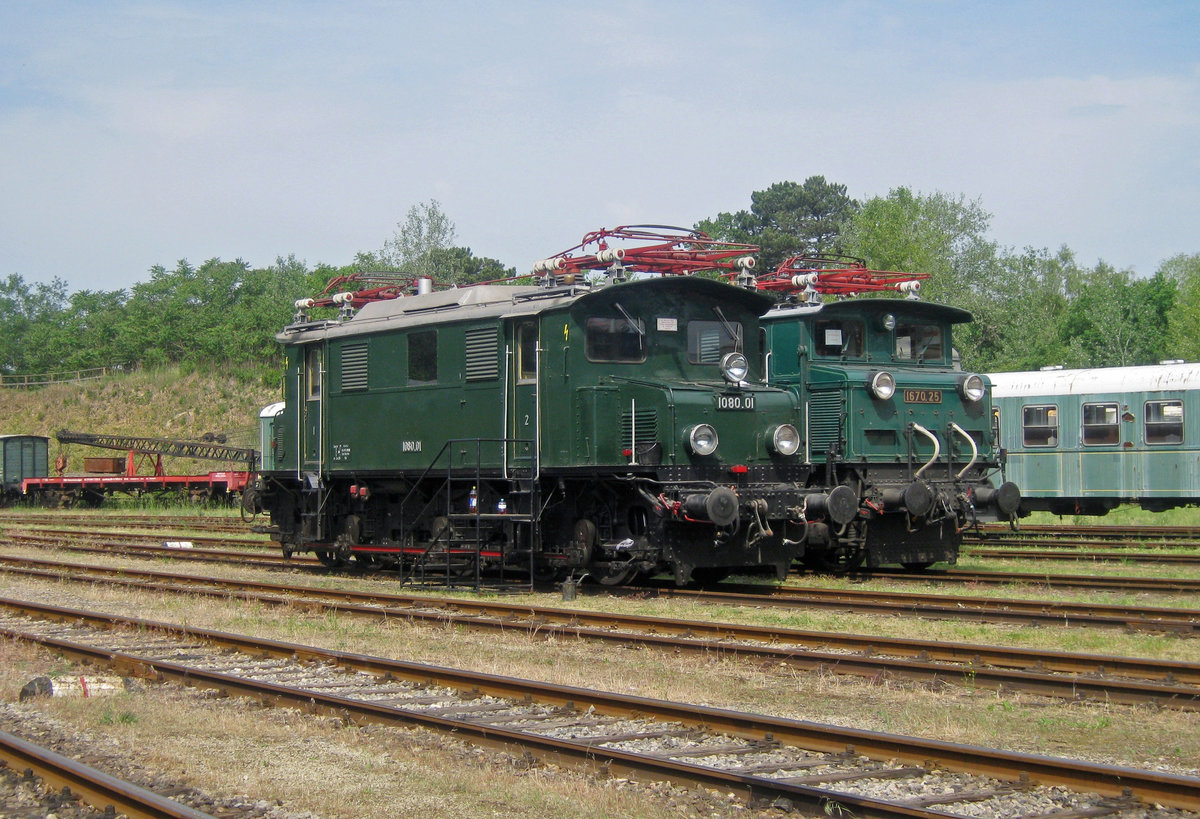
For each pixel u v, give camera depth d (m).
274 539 22.30
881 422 18.91
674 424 15.73
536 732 8.34
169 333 78.31
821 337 19.55
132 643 12.67
